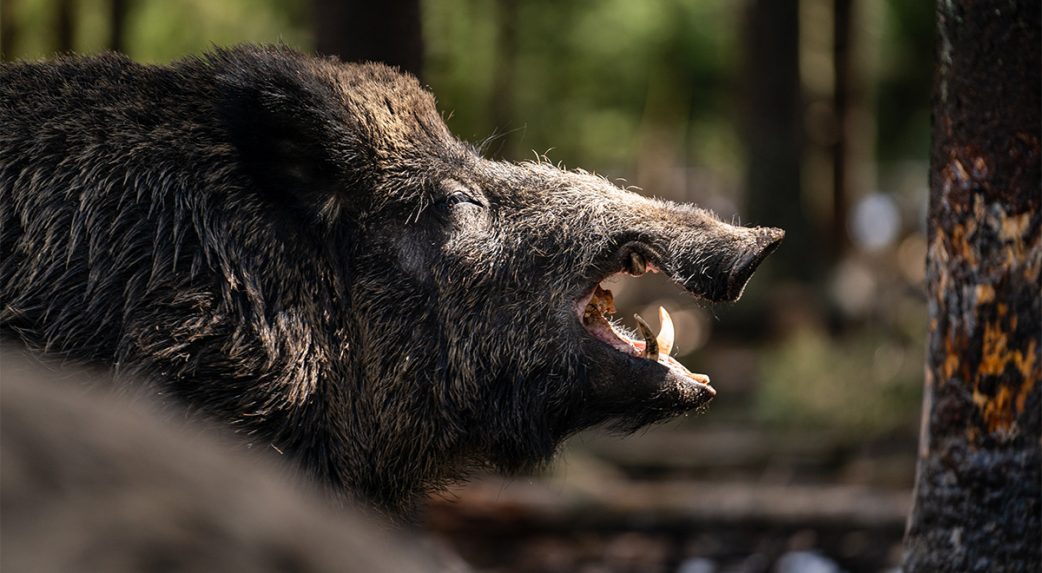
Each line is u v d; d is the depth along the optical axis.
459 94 33.19
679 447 23.83
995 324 7.30
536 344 8.63
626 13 47.81
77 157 7.58
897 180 74.94
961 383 7.44
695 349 34.81
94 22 21.42
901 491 21.05
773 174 36.72
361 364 8.49
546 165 9.09
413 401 8.62
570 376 8.63
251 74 8.20
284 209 8.18
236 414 7.62
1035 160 7.11
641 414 8.73
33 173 7.47
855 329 35.81
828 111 41.31
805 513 17.70
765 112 37.12
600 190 8.88
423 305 8.62
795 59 37.12
